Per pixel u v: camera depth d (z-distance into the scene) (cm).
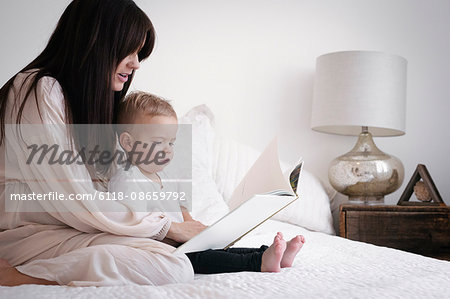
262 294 73
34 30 221
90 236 103
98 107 118
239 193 130
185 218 140
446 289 81
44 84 110
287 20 259
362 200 234
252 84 254
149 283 91
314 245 148
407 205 224
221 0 252
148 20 125
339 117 227
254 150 231
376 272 99
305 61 260
